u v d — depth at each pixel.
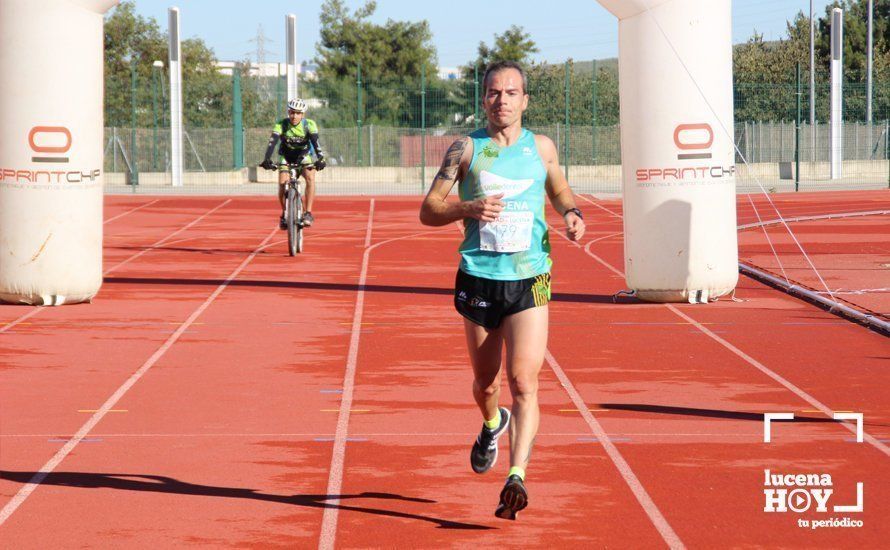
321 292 14.37
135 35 66.56
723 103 12.73
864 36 68.50
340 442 7.14
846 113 49.50
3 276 12.73
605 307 12.96
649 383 8.91
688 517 5.68
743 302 13.26
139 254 19.28
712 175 12.80
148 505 5.87
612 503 5.90
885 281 15.34
